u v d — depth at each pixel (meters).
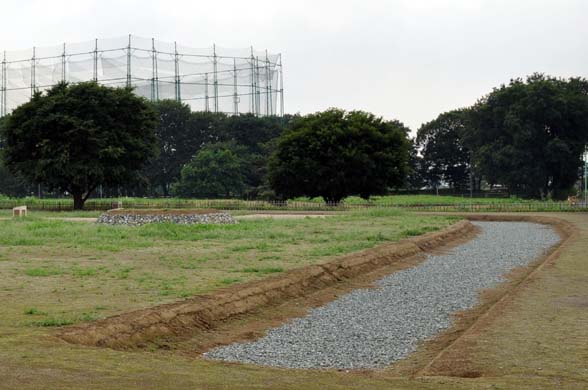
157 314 15.95
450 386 10.61
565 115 102.69
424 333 16.42
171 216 47.38
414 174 144.12
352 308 19.83
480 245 38.19
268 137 135.88
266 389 10.18
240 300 18.81
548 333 14.46
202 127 132.62
